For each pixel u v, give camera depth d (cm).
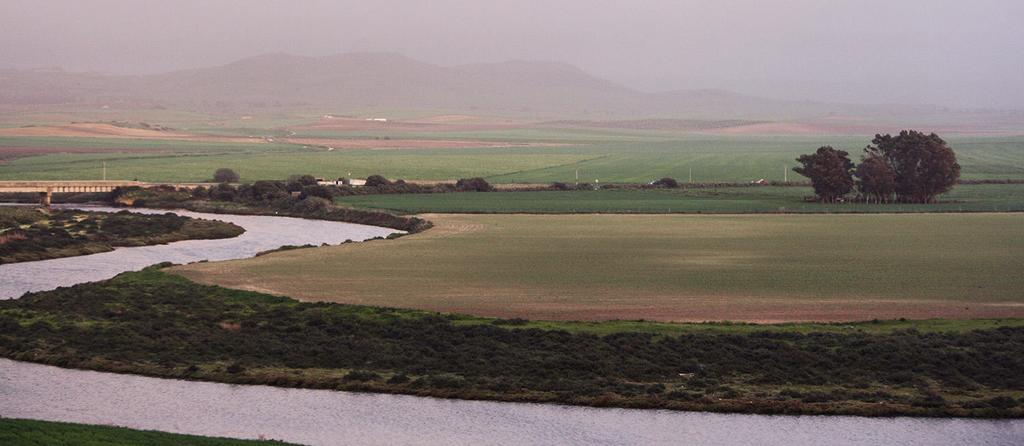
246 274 16112
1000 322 12606
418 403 9888
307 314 13088
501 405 9850
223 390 10225
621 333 11912
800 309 13500
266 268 16725
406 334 12056
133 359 11169
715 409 9706
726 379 10575
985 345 11431
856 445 8906
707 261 17750
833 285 15288
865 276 16112
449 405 9844
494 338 11862
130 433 8025
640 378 10575
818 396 9962
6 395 9900
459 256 18262
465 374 10688
